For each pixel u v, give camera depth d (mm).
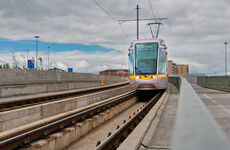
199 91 21984
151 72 16109
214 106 11297
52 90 18641
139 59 16625
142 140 5145
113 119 11398
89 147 7078
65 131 7109
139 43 17094
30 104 12047
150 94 22844
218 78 25672
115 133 6156
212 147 490
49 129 6805
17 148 5504
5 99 12672
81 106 12867
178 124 659
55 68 28375
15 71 15797
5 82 14820
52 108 10188
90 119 9078
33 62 21062
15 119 8141
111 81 38844
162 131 6395
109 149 5676
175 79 29312
